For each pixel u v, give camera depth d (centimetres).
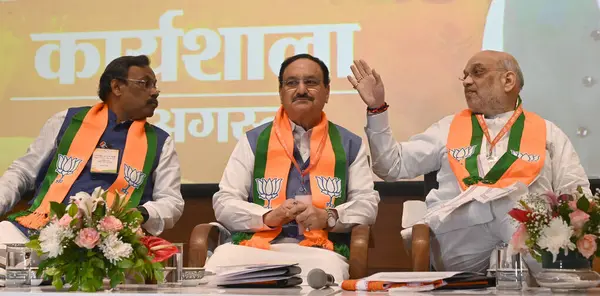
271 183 391
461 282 246
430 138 407
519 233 242
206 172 498
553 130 398
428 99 486
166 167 415
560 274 233
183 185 498
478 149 390
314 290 245
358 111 490
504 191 354
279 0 498
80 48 507
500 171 377
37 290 233
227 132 497
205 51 501
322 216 363
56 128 415
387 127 400
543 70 476
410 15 489
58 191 393
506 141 394
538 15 477
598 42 471
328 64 493
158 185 411
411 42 488
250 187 399
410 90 488
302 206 361
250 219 371
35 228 374
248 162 398
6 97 508
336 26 494
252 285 255
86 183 398
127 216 245
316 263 348
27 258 250
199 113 500
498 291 239
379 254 492
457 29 485
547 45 476
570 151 393
